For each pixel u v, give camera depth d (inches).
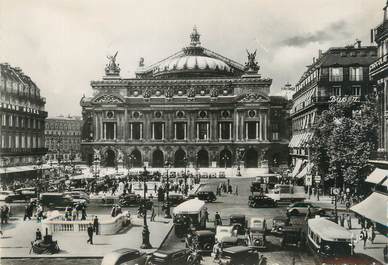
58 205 2834.6
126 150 5821.9
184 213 2079.2
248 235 1796.3
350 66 3870.6
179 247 1841.8
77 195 3125.0
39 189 3388.3
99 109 5836.6
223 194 3624.5
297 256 1694.1
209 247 1749.5
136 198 3041.3
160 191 3233.3
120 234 2086.6
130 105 5826.8
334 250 1520.7
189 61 6683.1
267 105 5762.8
